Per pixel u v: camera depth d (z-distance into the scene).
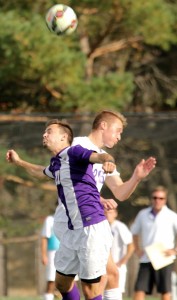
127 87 67.75
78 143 25.41
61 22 34.72
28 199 73.00
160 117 59.47
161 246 37.53
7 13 63.94
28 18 67.00
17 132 61.75
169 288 39.12
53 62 62.03
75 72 64.06
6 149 62.44
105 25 70.12
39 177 25.88
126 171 69.19
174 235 39.41
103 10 66.81
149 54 87.12
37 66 62.25
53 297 44.16
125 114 58.44
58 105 66.44
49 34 62.28
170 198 73.06
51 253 43.31
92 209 24.09
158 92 87.25
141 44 80.88
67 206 24.30
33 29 61.75
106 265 25.44
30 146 62.44
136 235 39.75
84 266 24.17
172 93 87.31
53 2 66.62
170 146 70.62
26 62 62.38
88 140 25.61
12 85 68.56
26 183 67.88
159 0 69.19
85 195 24.08
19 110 70.81
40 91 69.44
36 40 61.69
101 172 24.69
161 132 62.69
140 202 72.81
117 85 66.88
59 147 25.14
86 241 24.00
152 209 39.62
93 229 24.02
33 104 70.50
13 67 63.31
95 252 24.00
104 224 24.25
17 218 72.44
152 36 69.19
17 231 67.00
